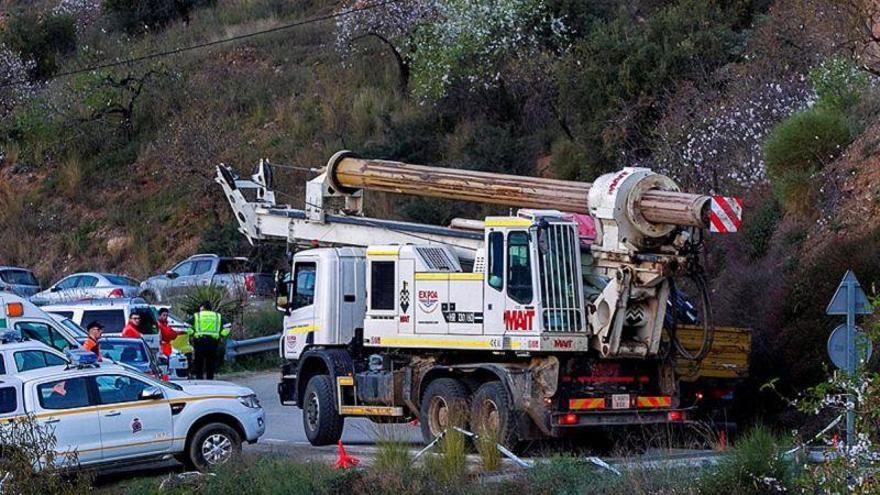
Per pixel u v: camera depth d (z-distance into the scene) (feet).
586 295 149.69
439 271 161.68
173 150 408.87
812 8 253.65
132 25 537.24
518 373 148.97
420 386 163.43
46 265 405.80
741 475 115.85
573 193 150.82
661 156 257.75
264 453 156.66
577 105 312.50
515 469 136.05
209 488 139.03
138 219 411.54
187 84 453.58
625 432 152.66
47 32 509.76
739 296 185.88
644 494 118.73
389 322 166.50
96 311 245.65
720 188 237.66
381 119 396.16
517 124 370.73
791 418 163.63
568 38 364.17
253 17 517.14
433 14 407.03
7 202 433.07
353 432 197.06
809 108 223.71
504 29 368.48
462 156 357.82
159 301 336.49
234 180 193.06
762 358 171.94
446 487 128.57
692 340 154.81
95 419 151.94
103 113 450.71
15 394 149.69
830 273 172.04
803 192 201.16
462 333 155.84
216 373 274.57
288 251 189.06
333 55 455.22
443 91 379.76
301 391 183.11
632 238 144.05
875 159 194.80
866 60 228.22
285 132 412.36
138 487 143.84
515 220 150.30
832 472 85.10
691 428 157.28
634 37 306.55
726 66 284.82
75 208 425.69
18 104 464.65
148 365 206.49
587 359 149.59
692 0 321.93
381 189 176.35
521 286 148.56
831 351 118.42
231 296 314.55
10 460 129.80
